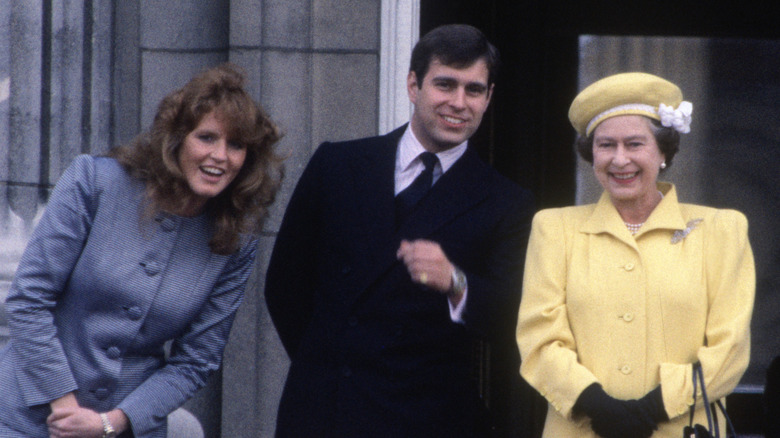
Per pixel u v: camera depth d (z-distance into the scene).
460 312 9.98
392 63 14.35
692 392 9.21
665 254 9.70
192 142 9.27
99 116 14.34
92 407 9.55
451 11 17.70
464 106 10.21
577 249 9.95
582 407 9.35
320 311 10.48
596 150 9.83
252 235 9.91
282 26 14.25
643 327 9.55
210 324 10.05
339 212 10.55
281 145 14.28
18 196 14.15
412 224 10.31
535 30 18.12
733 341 9.34
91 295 9.41
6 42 14.11
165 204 9.41
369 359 10.13
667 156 9.91
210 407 14.37
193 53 14.42
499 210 10.45
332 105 14.35
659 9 18.03
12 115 14.15
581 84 18.22
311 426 10.26
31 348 9.21
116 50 14.55
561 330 9.73
